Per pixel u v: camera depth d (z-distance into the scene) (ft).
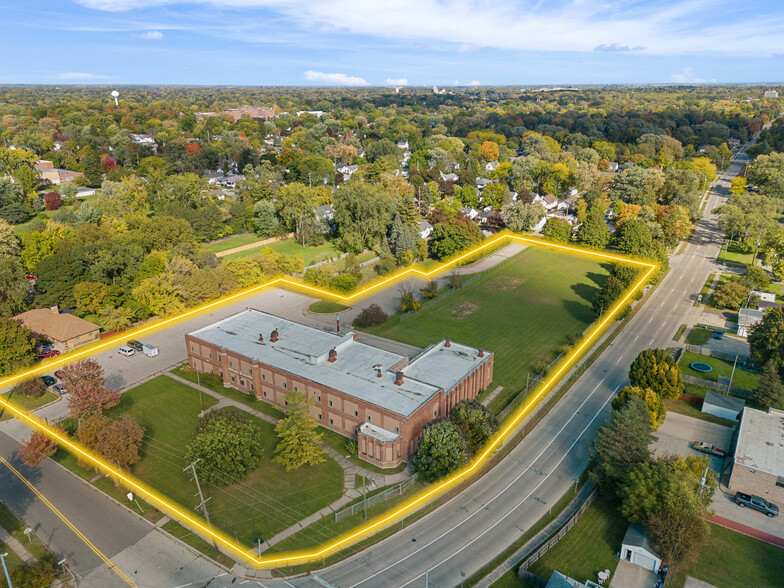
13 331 272.51
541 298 394.73
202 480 200.85
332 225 549.54
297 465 205.77
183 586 160.04
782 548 173.68
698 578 162.30
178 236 422.82
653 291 412.98
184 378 279.90
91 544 175.52
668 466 186.39
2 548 173.78
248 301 386.11
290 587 159.33
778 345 274.16
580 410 253.44
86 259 357.61
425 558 170.19
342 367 247.09
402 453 211.00
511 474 210.59
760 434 214.28
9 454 220.02
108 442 196.44
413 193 584.81
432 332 334.85
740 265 468.75
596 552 172.24
